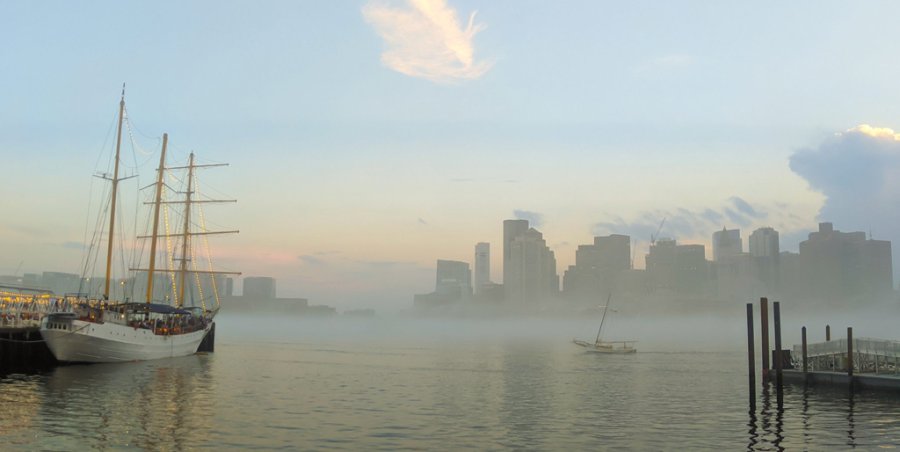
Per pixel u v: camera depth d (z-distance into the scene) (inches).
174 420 1934.1
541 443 1708.9
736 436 1828.2
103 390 2507.4
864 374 2755.9
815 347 3102.9
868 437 1823.3
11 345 3004.4
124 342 3501.5
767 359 3014.3
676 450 1642.5
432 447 1641.2
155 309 4074.8
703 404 2468.0
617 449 1647.4
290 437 1731.1
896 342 2726.4
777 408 2342.5
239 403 2327.8
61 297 3905.0
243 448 1585.9
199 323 4616.1
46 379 2775.6
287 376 3444.9
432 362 4990.2
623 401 2566.4
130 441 1630.2
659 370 4315.9
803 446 1705.2
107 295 4013.3
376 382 3260.3
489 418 2103.8
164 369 3417.8
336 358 5231.3
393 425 1945.1
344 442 1681.8
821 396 2635.3
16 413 1967.3
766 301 3002.0
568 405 2438.5
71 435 1679.4
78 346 3235.7
